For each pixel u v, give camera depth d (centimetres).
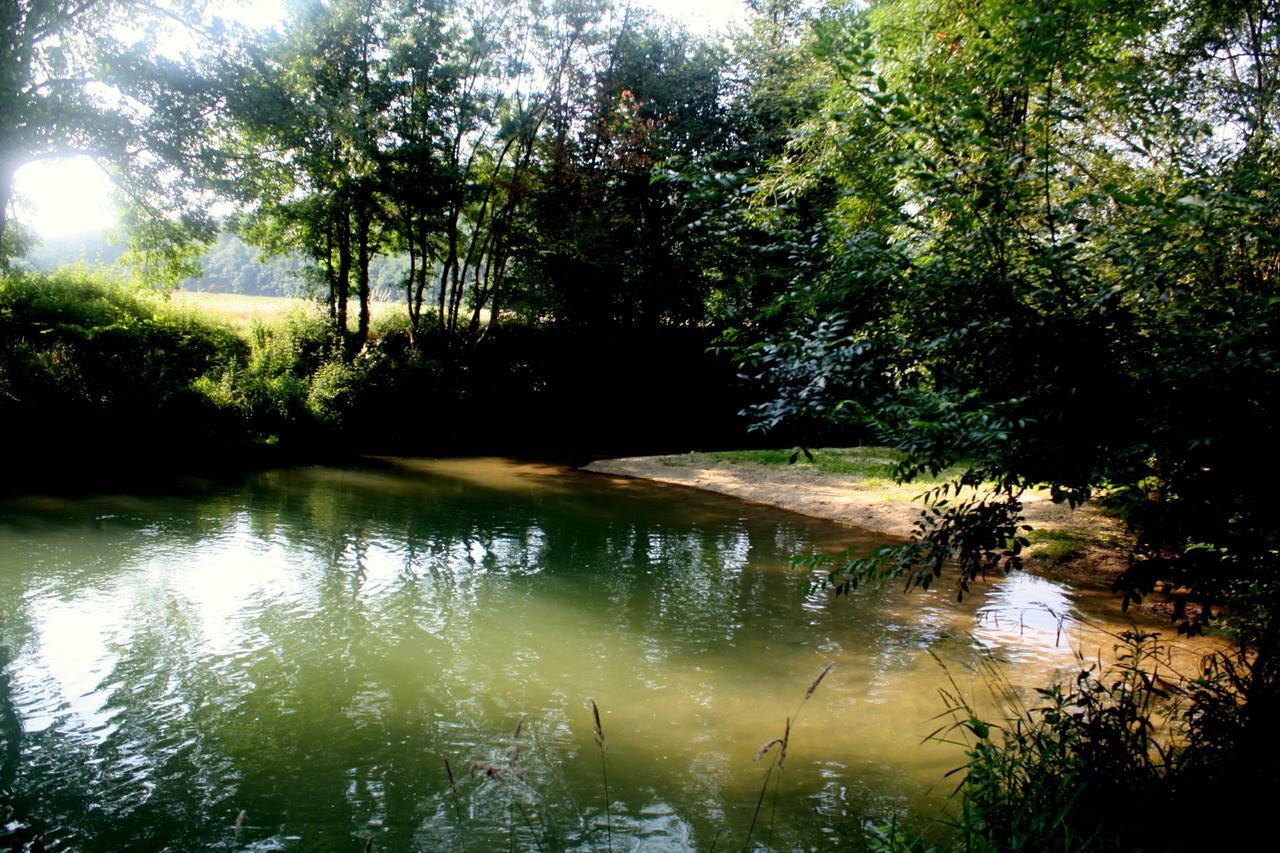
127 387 1816
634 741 561
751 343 409
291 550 1084
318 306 2598
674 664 710
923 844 387
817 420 368
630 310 2836
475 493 1619
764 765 525
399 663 702
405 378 2425
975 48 395
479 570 1021
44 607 810
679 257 2708
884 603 898
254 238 2400
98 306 2039
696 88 2750
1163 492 345
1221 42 573
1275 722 361
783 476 1800
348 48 2239
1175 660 685
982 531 374
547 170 2619
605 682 668
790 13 2553
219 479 1662
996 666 700
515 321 2895
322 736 563
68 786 492
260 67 1836
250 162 1906
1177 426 302
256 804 477
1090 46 383
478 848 433
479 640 764
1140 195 320
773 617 845
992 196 341
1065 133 448
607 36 2586
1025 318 324
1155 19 410
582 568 1045
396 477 1808
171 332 2162
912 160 362
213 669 676
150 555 1023
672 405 2986
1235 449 299
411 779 507
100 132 1628
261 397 2047
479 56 2388
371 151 2219
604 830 450
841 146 410
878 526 1329
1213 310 315
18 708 592
